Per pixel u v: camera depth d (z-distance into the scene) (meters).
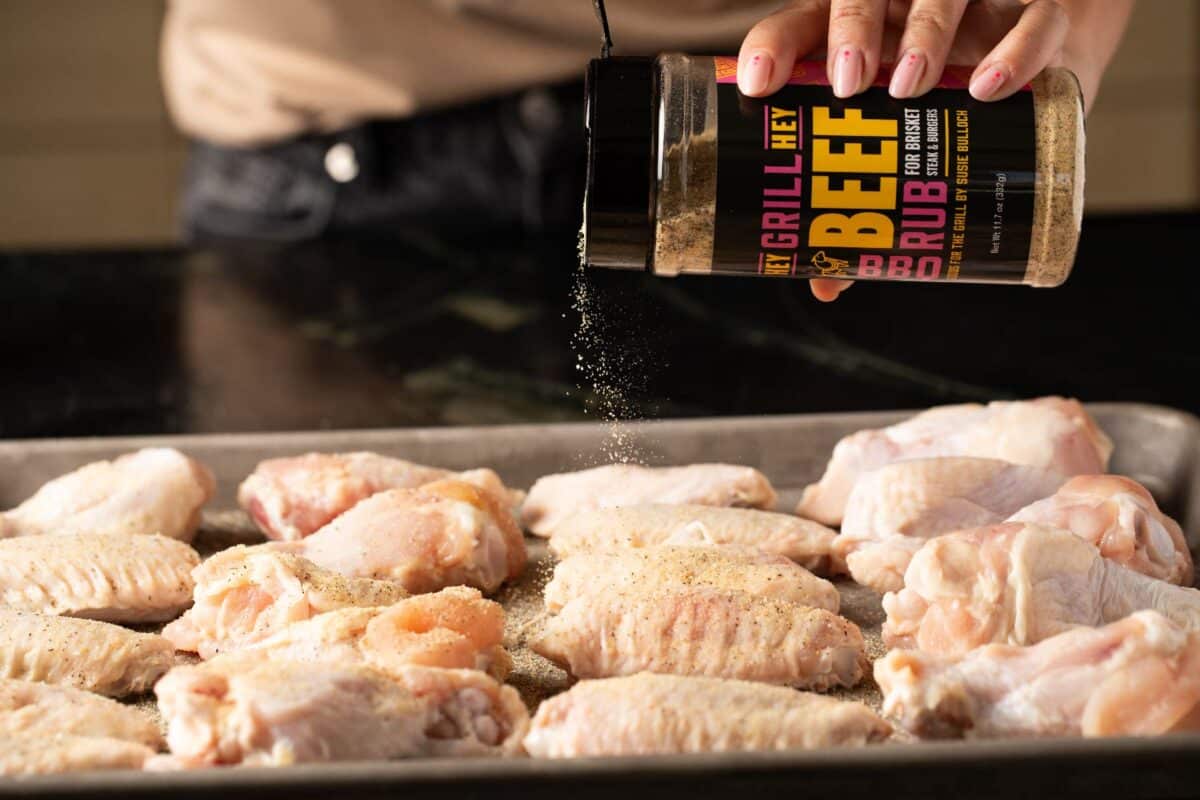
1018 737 0.80
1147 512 0.89
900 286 1.31
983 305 1.26
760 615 0.85
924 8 0.83
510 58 1.33
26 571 0.89
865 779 0.74
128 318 1.25
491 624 0.83
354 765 0.74
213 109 1.41
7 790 0.73
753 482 0.97
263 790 0.73
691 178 0.82
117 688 0.85
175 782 0.73
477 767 0.74
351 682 0.78
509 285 1.31
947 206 0.82
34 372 1.17
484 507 0.92
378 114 1.37
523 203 1.42
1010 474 0.93
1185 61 2.04
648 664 0.84
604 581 0.87
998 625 0.84
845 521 0.94
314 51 1.33
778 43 0.82
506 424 1.09
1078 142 0.83
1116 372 1.15
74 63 2.05
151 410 1.11
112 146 2.08
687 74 0.83
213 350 1.20
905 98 0.83
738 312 1.26
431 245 1.41
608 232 0.82
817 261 0.83
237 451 1.01
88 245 2.10
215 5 1.34
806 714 0.79
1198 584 0.93
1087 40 0.96
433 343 1.20
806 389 1.13
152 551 0.91
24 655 0.84
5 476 1.00
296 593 0.86
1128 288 1.29
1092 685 0.79
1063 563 0.84
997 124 0.83
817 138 0.82
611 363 0.90
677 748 0.78
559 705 0.79
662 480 0.97
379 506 0.92
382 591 0.87
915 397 1.12
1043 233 0.83
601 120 0.82
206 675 0.78
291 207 1.43
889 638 0.86
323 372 1.16
